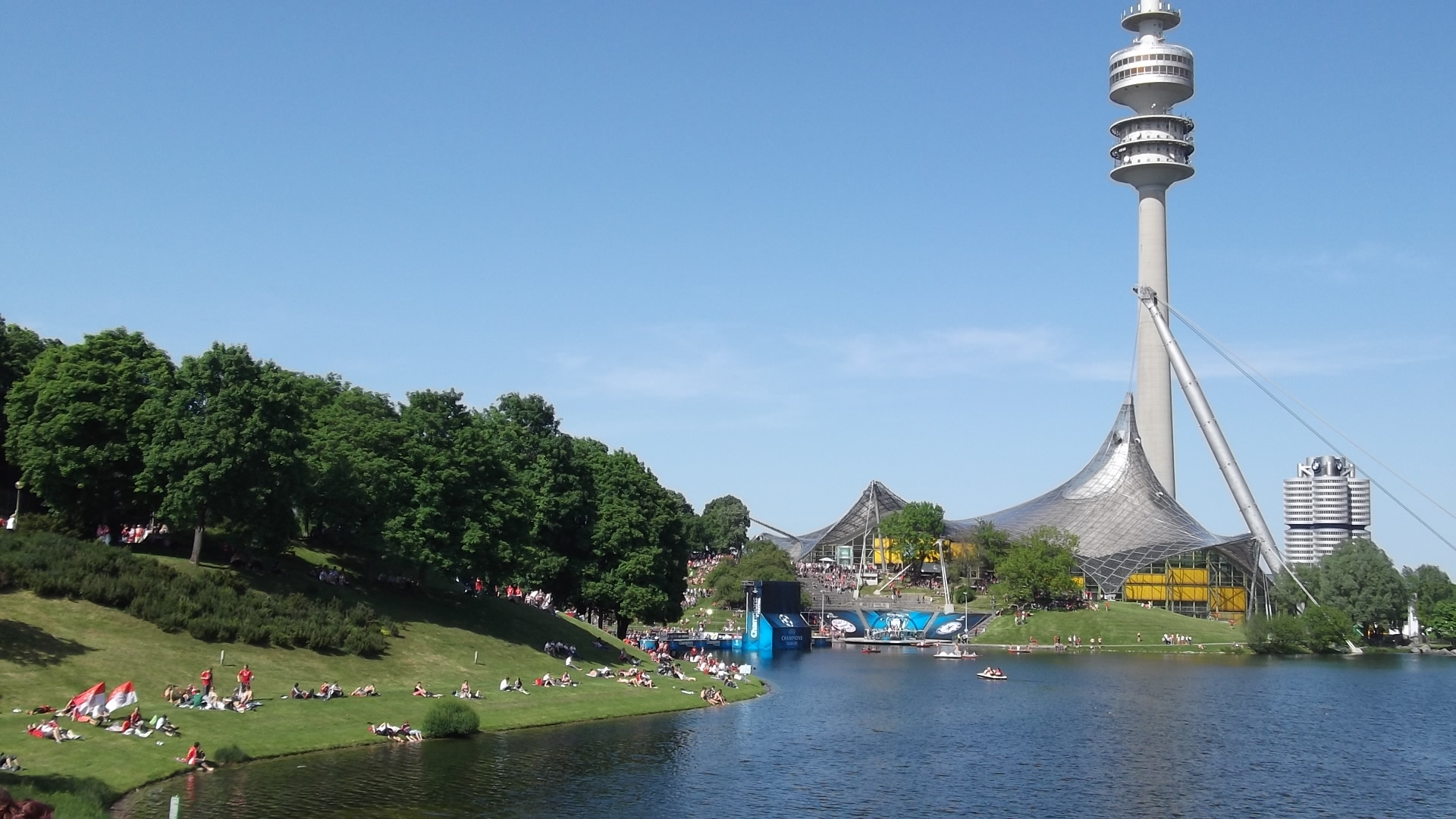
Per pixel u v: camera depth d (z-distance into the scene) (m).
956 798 70.38
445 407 114.56
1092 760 84.56
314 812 58.12
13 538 86.06
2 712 65.06
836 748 86.50
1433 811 70.44
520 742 80.88
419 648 99.44
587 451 151.38
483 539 107.38
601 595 132.00
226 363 95.38
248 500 93.69
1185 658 189.12
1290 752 90.25
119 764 61.31
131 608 83.62
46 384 97.56
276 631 88.94
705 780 72.31
